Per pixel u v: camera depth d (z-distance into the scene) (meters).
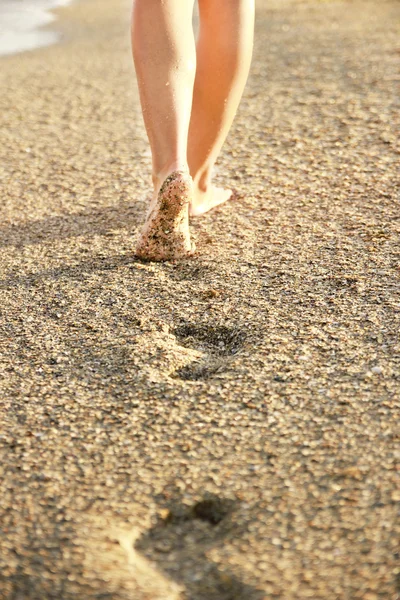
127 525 1.23
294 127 3.10
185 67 1.98
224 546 1.19
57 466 1.36
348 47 4.57
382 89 3.52
